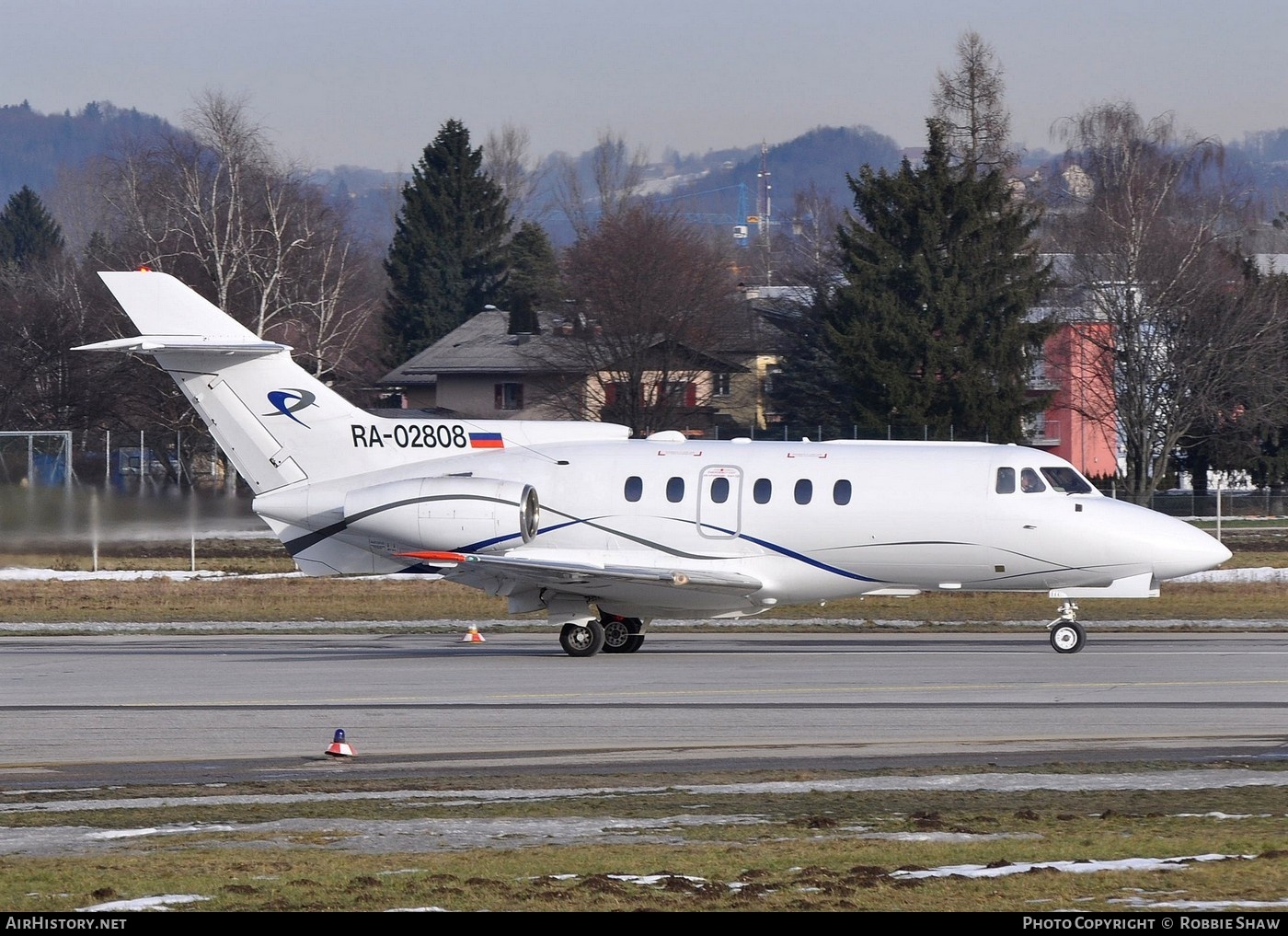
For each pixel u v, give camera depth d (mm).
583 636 98250
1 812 50656
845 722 69375
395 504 102188
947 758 60500
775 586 101812
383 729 68500
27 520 145000
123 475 175250
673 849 43562
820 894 37812
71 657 98375
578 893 38031
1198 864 40094
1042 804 50688
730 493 101500
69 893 38312
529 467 104188
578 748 63500
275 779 57438
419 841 45375
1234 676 84438
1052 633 97812
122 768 59781
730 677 85312
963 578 100938
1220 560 99438
